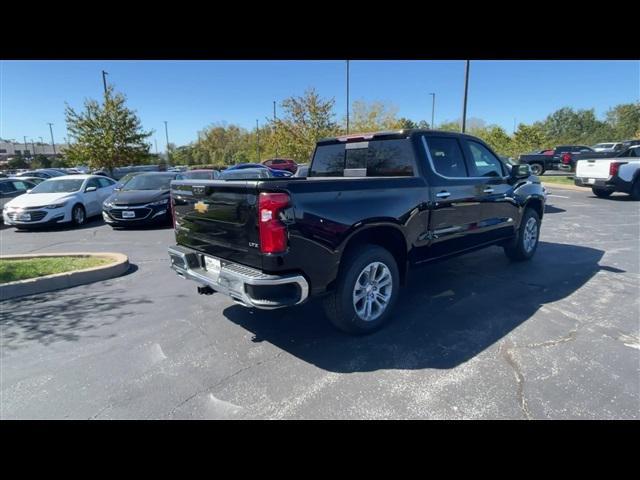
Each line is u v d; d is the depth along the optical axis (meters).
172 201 4.06
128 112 21.75
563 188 17.52
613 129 60.44
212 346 3.49
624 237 7.82
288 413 2.57
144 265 6.40
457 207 4.47
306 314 4.18
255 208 2.94
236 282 3.04
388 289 3.76
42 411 2.63
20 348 3.51
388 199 3.65
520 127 36.94
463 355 3.24
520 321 3.88
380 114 37.66
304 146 27.39
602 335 3.56
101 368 3.15
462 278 5.29
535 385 2.80
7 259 6.22
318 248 3.13
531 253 6.16
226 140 70.81
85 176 12.05
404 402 2.65
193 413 2.59
